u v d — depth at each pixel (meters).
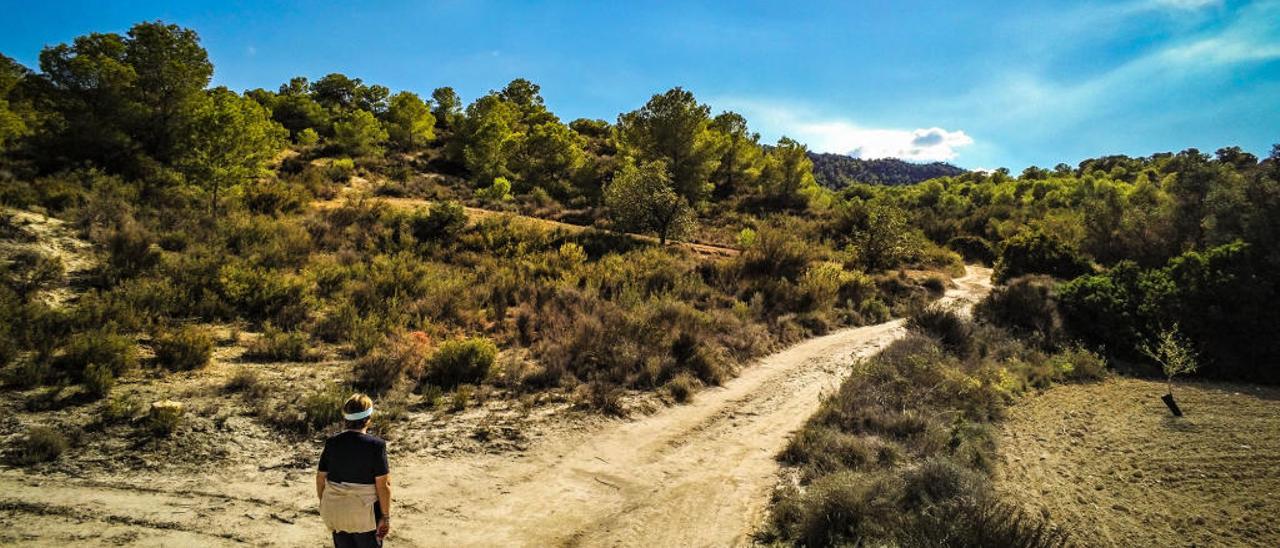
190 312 12.22
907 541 6.04
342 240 20.16
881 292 26.97
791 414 11.59
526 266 20.78
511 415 9.51
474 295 16.88
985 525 6.26
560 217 34.69
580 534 6.22
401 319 13.85
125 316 10.82
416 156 51.22
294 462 6.96
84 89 21.89
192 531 5.22
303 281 14.53
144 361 9.36
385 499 3.81
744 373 14.38
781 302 22.25
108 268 12.88
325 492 3.79
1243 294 19.44
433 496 6.61
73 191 17.02
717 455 9.15
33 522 5.02
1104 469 10.20
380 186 34.25
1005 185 94.50
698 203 42.84
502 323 15.14
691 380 12.78
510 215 28.75
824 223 42.62
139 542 4.93
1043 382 16.20
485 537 5.88
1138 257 37.19
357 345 11.55
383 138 51.16
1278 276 19.88
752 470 8.62
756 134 57.31
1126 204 43.06
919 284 29.17
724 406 11.70
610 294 19.73
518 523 6.28
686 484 7.91
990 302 23.77
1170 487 9.52
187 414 7.67
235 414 7.91
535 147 46.12
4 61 28.45
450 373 10.80
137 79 22.08
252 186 24.05
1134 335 20.27
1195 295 20.12
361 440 3.80
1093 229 41.12
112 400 7.71
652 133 42.62
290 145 44.50
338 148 45.62
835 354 17.08
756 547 6.31
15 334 9.10
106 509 5.40
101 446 6.60
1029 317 22.58
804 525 6.55
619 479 7.82
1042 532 7.15
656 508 7.08
